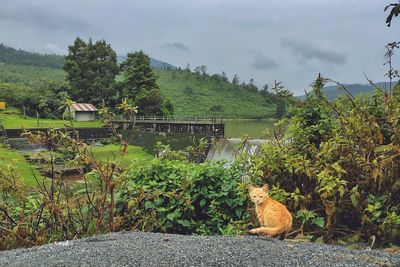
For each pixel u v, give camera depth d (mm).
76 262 3455
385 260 3373
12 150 35625
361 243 4770
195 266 3230
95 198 5855
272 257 3414
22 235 5262
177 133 39531
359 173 5160
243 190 5371
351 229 5078
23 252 4074
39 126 46250
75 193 5801
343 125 5547
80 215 5703
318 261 3314
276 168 5469
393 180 4902
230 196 5777
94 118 54344
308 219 4961
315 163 5375
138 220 5762
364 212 4879
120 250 3762
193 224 5676
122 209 5902
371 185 5070
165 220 5754
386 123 5402
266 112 117000
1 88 58344
